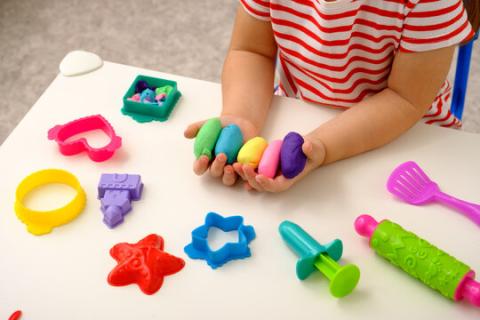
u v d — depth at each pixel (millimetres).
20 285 689
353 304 682
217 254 706
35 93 1749
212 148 806
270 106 932
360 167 841
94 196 788
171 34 1937
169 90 928
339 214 775
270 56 999
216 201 788
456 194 801
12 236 736
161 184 805
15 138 863
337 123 854
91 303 675
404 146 869
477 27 954
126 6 2025
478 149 860
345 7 845
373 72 932
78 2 2033
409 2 810
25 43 1891
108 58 1852
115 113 904
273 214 773
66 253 721
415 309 679
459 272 662
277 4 904
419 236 750
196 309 672
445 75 864
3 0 2025
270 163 779
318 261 697
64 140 867
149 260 694
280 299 684
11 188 795
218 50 1891
